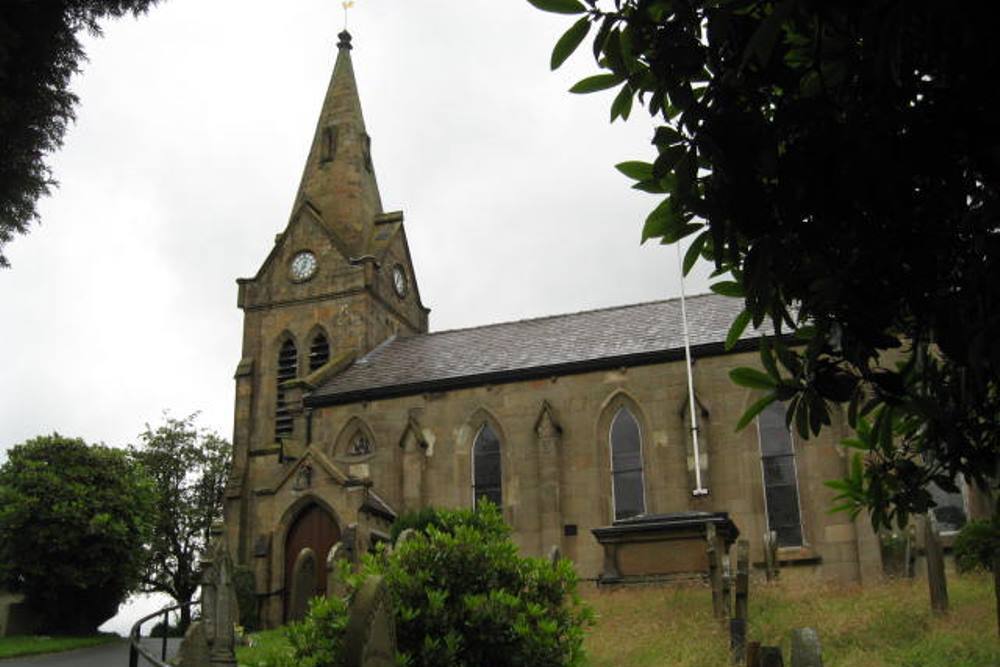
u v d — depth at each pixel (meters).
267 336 49.00
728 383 36.81
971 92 4.33
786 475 35.34
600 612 21.47
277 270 49.97
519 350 42.34
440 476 39.78
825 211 4.70
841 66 4.64
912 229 4.70
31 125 13.20
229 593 23.36
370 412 41.62
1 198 13.39
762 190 4.70
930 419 5.80
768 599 22.30
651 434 37.22
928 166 4.53
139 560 42.22
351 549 35.31
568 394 39.03
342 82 56.22
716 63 4.68
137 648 14.38
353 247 51.53
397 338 49.34
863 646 17.80
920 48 4.44
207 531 61.34
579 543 36.94
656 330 40.28
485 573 12.66
